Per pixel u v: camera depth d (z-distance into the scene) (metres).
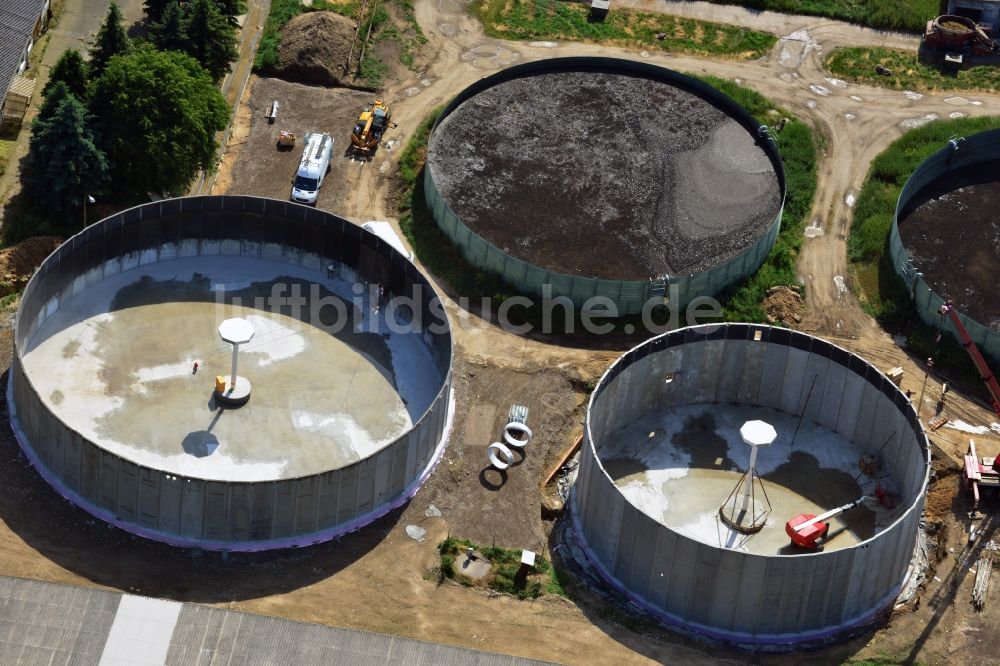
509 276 122.81
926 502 111.00
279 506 101.50
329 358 115.38
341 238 120.00
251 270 121.25
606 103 139.25
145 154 123.75
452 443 111.62
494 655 92.88
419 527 105.81
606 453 113.81
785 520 110.06
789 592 100.00
